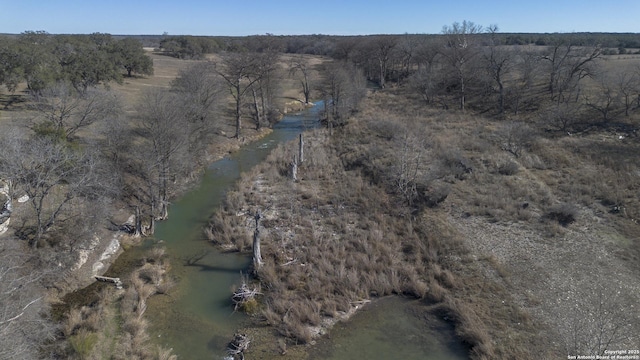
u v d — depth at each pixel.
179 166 33.16
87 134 34.59
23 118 36.50
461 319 20.42
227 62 51.69
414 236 27.50
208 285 23.97
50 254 22.97
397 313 21.61
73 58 50.97
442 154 39.69
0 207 24.70
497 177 35.12
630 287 21.94
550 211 29.11
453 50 66.12
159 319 21.19
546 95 56.44
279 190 35.59
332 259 25.34
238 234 28.61
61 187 28.20
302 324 20.69
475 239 26.80
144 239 28.78
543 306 20.95
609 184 32.75
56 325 18.72
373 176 37.28
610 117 46.44
